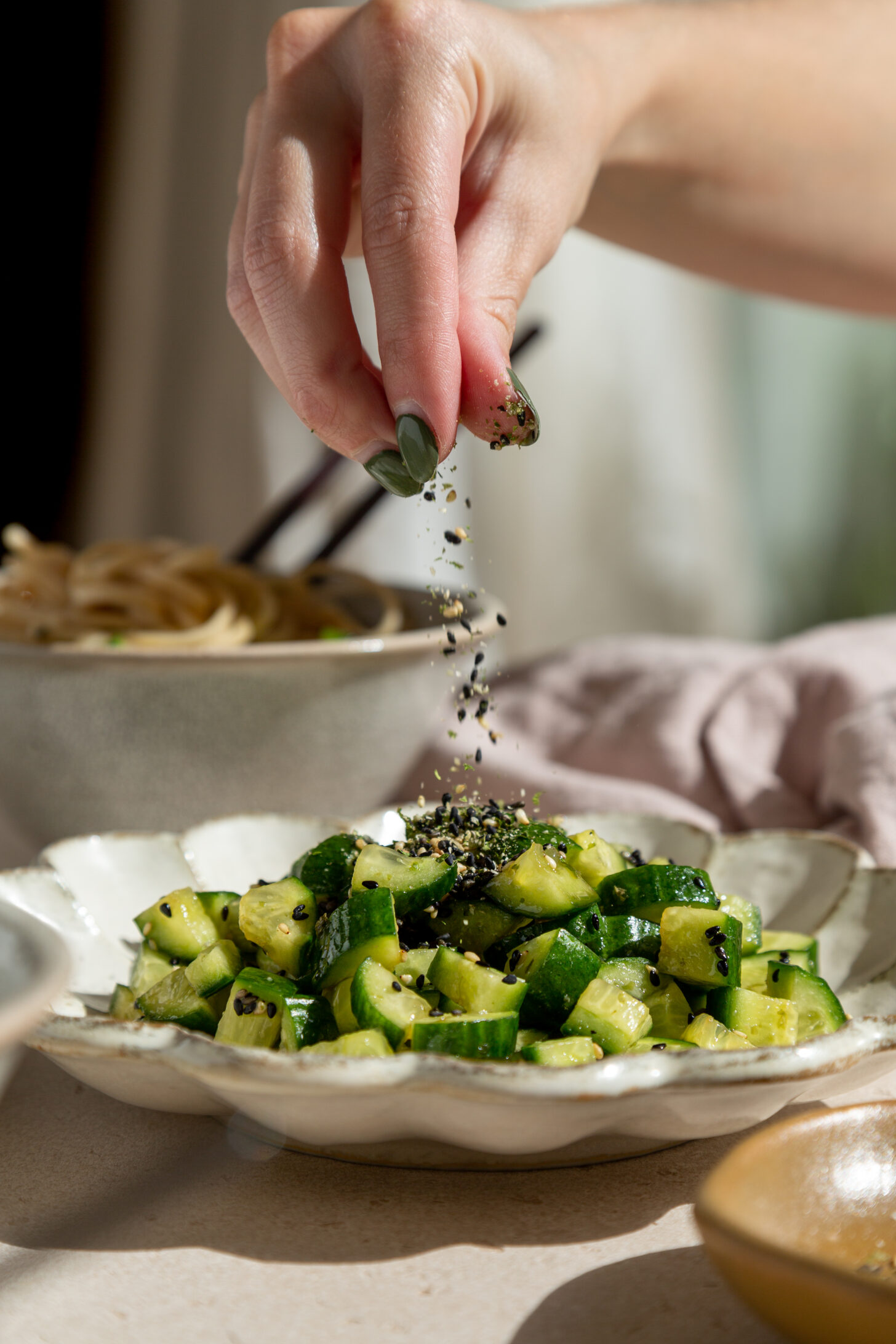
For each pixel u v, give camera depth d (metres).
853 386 2.46
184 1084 0.54
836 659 0.87
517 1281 0.51
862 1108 0.50
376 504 0.87
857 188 0.92
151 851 0.66
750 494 2.27
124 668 0.70
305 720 0.72
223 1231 0.53
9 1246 0.52
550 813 0.79
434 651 0.74
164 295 1.77
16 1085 0.60
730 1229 0.47
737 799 0.82
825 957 0.63
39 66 1.75
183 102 1.72
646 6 0.81
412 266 0.58
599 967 0.56
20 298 1.82
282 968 0.58
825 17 0.88
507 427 0.59
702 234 0.89
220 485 1.79
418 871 0.58
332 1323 0.50
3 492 1.87
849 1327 0.46
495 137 0.64
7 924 0.50
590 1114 0.52
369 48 0.59
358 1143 0.54
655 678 0.91
